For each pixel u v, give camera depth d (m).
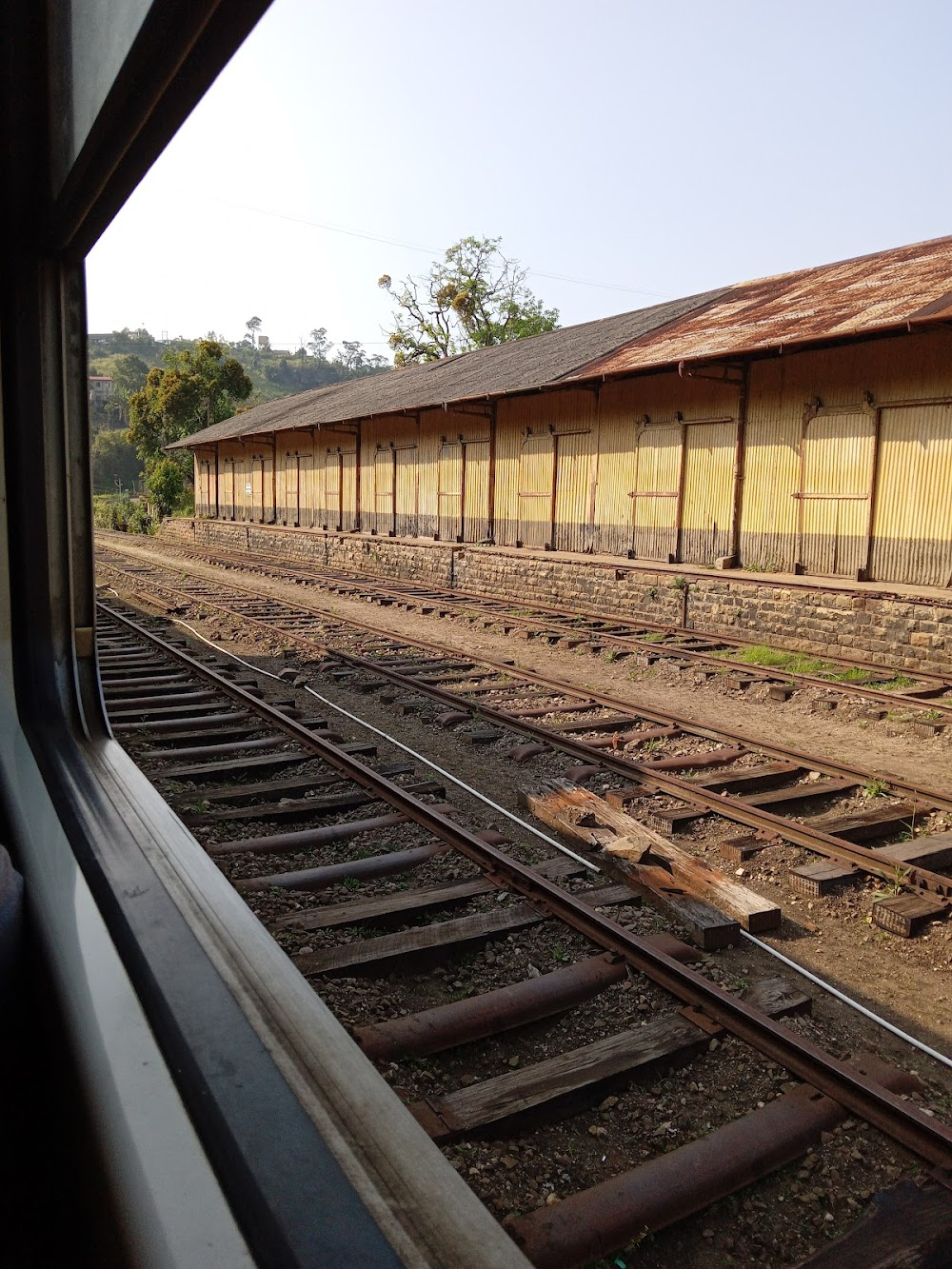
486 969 4.11
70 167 2.77
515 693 9.84
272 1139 1.38
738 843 5.57
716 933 4.39
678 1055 3.42
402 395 25.66
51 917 2.14
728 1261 2.61
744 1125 3.01
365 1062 1.71
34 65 2.96
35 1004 2.27
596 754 7.27
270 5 1.87
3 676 3.79
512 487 20.70
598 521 18.30
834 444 13.65
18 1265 1.86
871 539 13.16
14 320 3.80
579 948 4.25
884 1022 3.80
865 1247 2.57
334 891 4.80
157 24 1.91
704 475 15.88
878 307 13.27
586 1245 2.57
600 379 16.00
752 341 13.92
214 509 41.44
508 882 4.86
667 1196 2.73
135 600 18.23
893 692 9.80
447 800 6.44
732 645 12.98
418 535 24.67
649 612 15.17
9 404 3.83
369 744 7.70
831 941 4.57
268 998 1.83
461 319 51.62
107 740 3.85
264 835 5.64
